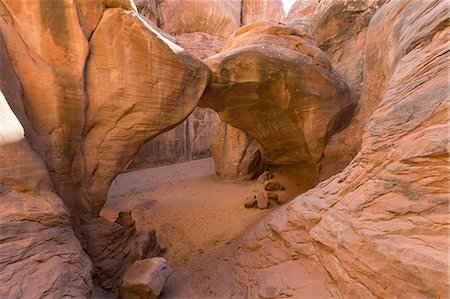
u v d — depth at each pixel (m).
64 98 5.31
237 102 9.45
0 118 3.79
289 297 4.40
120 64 5.94
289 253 5.52
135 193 14.59
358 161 4.57
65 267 3.63
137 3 19.67
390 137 3.72
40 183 4.08
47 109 5.12
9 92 4.44
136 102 6.18
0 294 2.74
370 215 3.55
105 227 6.41
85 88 5.71
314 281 4.45
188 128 24.09
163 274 5.74
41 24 5.10
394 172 3.37
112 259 6.43
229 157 17.48
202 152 25.16
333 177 5.98
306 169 11.58
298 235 5.54
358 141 8.34
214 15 27.30
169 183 16.73
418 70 3.83
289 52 8.88
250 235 7.34
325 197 5.32
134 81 6.08
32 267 3.23
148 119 6.43
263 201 11.13
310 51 9.41
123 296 5.45
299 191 11.37
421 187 2.93
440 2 4.32
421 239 2.72
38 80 5.02
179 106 6.94
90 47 5.72
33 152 4.26
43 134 5.10
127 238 7.36
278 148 11.94
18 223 3.37
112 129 6.19
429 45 3.99
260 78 8.25
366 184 4.00
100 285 6.00
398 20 6.24
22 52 4.90
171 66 6.48
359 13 10.07
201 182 16.81
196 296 5.79
